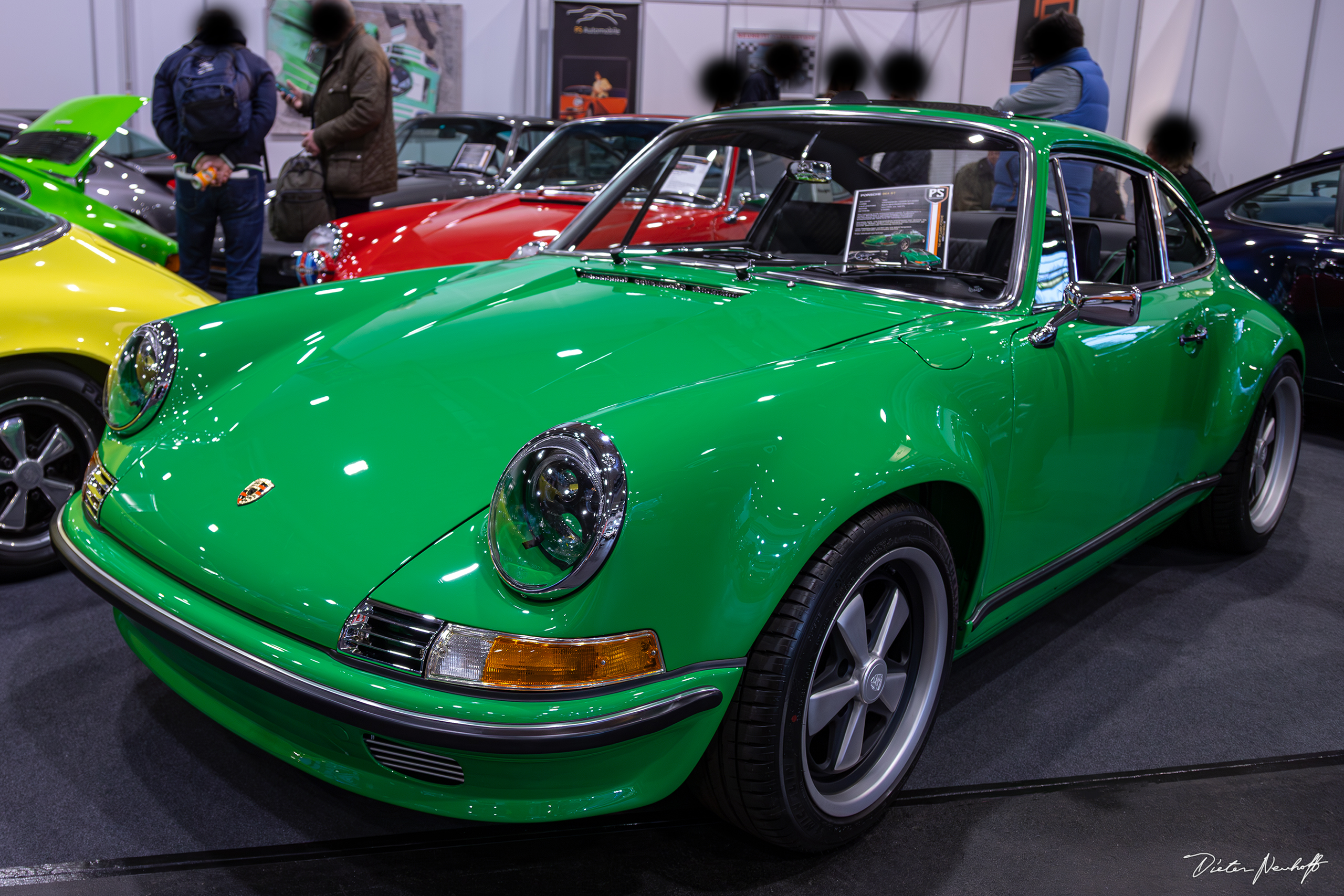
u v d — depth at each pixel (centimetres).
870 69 923
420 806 142
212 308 202
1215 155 736
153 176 764
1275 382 296
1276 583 298
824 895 159
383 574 135
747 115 261
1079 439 206
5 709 200
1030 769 198
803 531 143
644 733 132
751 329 180
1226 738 213
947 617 178
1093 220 242
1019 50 806
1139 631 263
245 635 140
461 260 371
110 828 167
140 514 160
